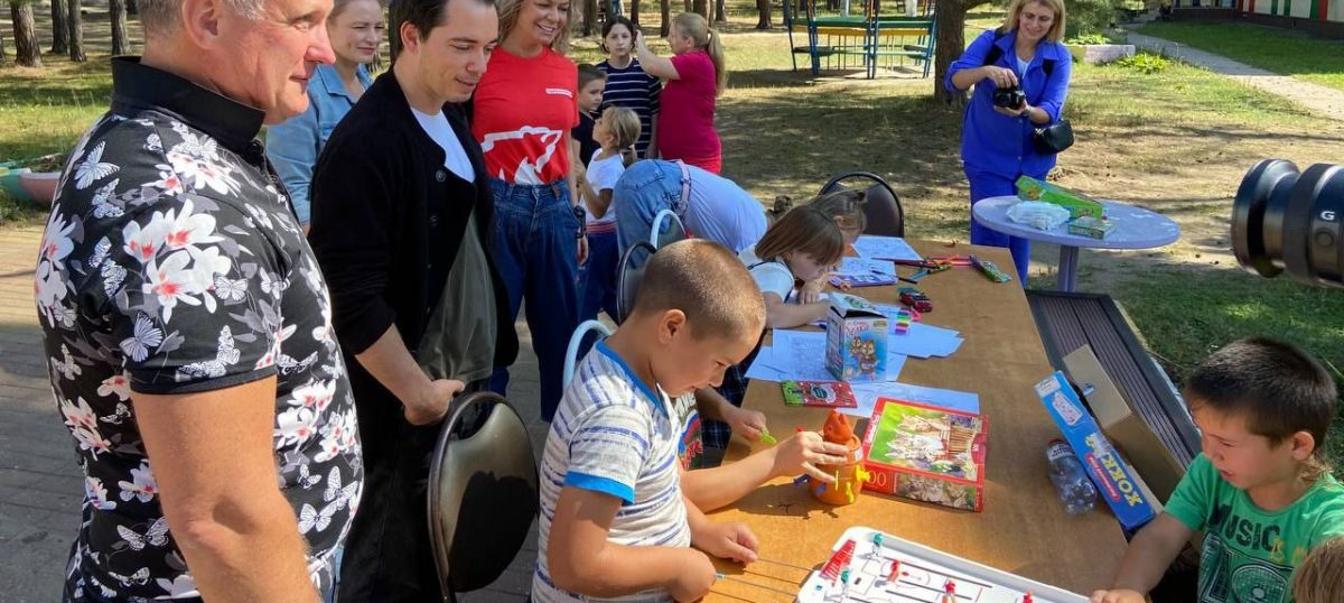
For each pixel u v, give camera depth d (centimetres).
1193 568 210
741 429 217
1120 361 342
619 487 153
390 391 220
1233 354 178
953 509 188
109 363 110
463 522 182
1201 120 1162
